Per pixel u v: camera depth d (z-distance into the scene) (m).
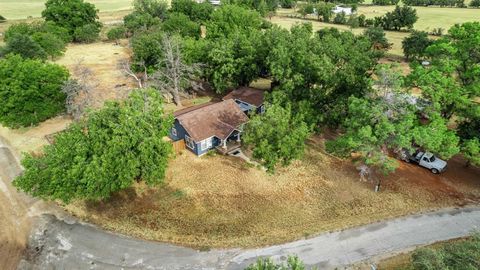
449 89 27.11
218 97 48.00
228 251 23.56
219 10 59.78
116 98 43.44
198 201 28.14
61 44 63.34
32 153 35.00
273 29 42.72
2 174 31.91
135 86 50.22
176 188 29.59
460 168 32.16
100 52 69.62
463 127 29.84
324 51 35.28
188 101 46.34
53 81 38.69
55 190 24.16
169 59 42.25
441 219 25.97
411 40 62.38
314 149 34.97
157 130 27.39
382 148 28.77
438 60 29.08
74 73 52.81
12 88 36.06
